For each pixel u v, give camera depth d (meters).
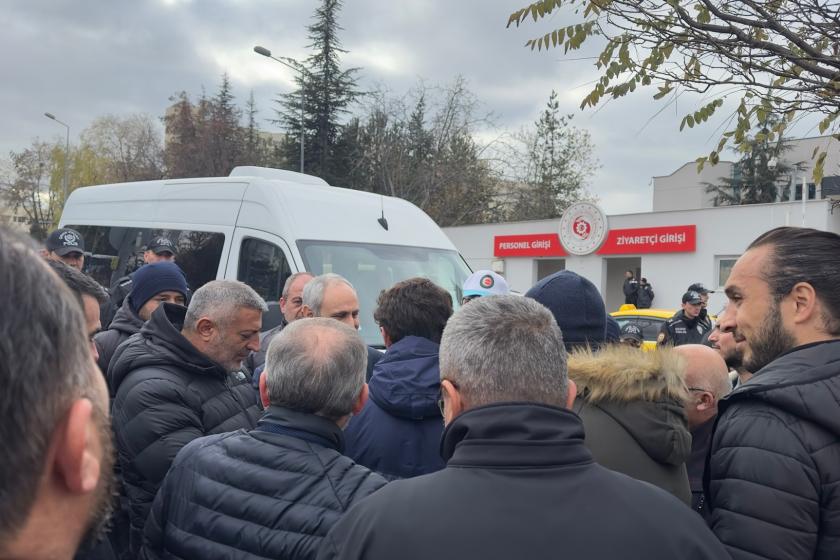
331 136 46.66
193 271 7.41
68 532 0.83
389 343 3.22
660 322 12.38
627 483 1.47
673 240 26.69
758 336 1.97
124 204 8.96
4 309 0.75
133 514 2.83
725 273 25.78
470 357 1.60
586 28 3.41
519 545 1.33
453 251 7.73
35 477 0.78
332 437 2.20
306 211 6.86
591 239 28.00
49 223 48.41
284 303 5.18
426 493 1.42
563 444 1.47
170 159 50.59
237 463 2.14
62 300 0.81
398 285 3.21
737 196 43.19
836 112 3.32
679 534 1.38
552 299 2.87
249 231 6.98
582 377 2.13
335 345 2.22
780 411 1.76
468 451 1.47
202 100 51.12
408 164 36.69
